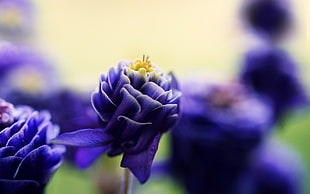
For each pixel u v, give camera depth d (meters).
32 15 0.59
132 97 0.25
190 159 0.40
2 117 0.26
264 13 0.55
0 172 0.25
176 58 0.67
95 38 0.68
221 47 0.72
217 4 0.77
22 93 0.44
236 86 0.43
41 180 0.26
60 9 0.69
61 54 0.61
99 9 0.71
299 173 0.50
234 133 0.38
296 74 0.52
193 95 0.40
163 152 0.47
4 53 0.48
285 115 0.52
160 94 0.25
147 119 0.25
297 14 0.56
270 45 0.54
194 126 0.39
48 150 0.26
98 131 0.25
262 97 0.51
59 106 0.40
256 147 0.40
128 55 0.47
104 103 0.25
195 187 0.40
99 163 0.43
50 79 0.50
